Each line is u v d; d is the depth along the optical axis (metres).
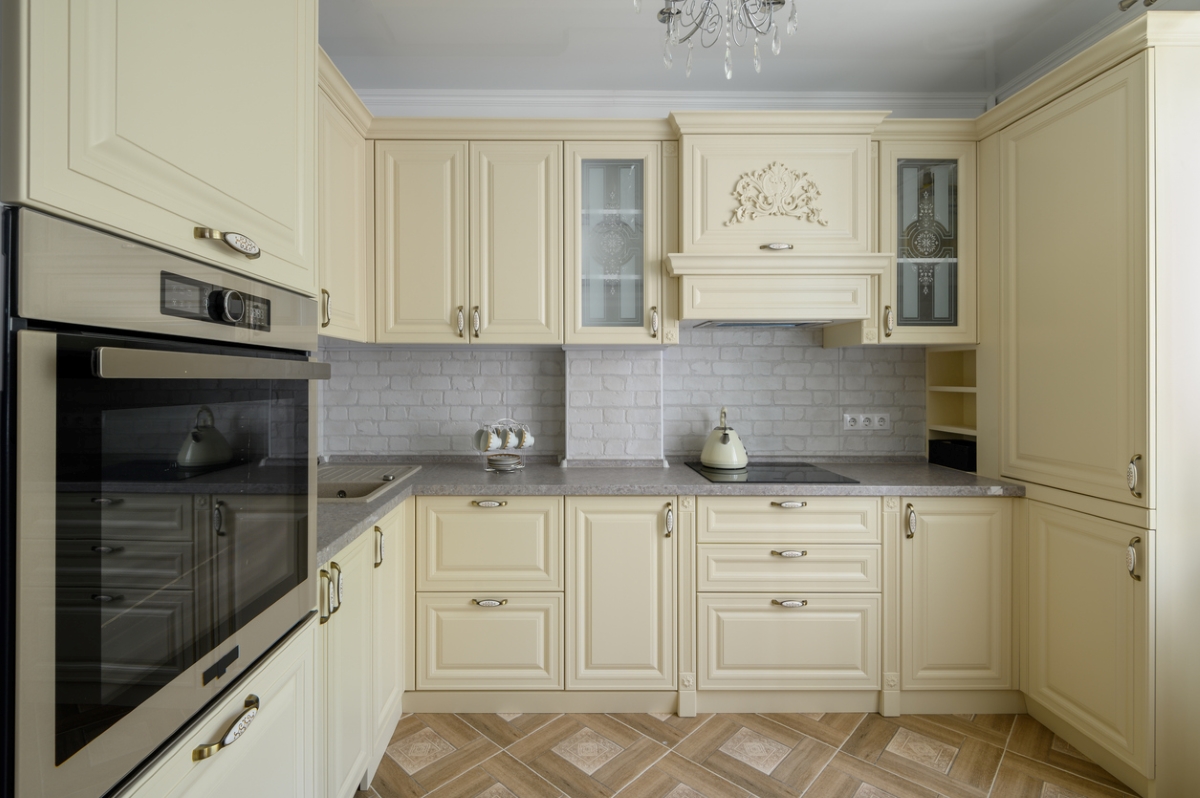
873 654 2.28
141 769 0.70
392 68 2.59
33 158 0.55
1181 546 1.76
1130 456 1.81
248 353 0.94
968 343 2.51
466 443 2.88
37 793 0.56
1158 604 1.76
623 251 2.52
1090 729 1.97
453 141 2.46
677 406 2.90
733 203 2.44
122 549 0.66
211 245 0.83
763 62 2.54
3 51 0.53
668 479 2.42
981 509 2.27
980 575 2.28
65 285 0.58
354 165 2.32
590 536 2.27
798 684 2.29
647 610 2.28
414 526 2.27
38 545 0.56
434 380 2.87
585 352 2.74
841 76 2.66
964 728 2.21
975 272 2.51
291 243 1.10
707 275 2.40
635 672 2.28
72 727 0.59
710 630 2.28
